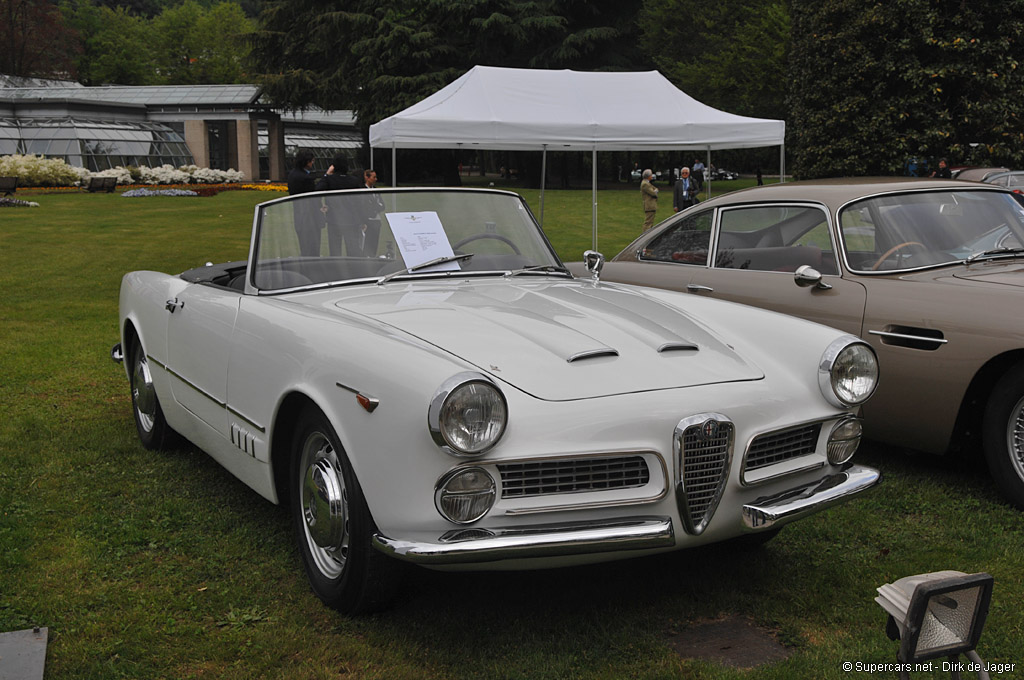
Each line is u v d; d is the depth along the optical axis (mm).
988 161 20562
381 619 2932
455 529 2545
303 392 2926
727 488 2824
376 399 2613
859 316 4473
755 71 37438
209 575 3258
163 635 2812
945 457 4727
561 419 2605
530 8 44188
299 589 3160
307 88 49438
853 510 3928
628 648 2758
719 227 5430
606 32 44156
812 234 4914
